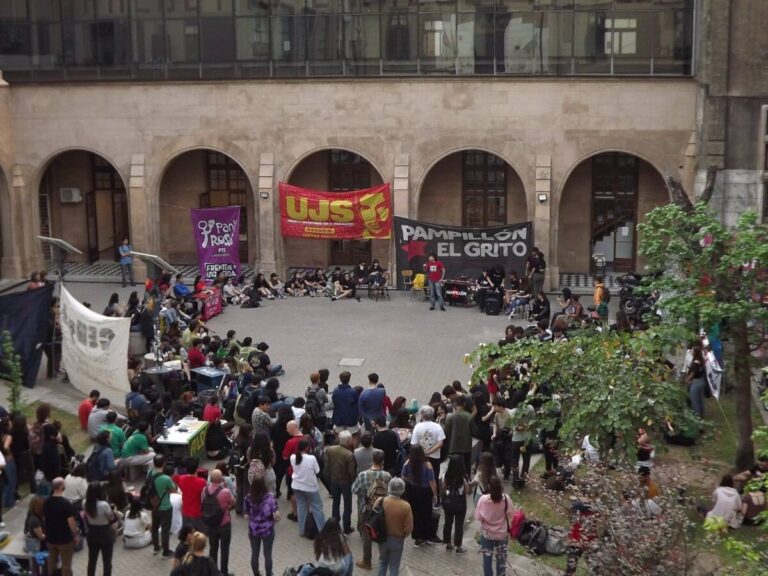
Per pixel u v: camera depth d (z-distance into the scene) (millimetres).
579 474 18781
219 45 38188
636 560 13281
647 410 17547
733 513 17719
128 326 25016
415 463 17594
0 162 39250
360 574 17188
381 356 30156
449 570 17266
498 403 20156
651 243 19922
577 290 37906
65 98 39219
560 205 40375
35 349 27312
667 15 35906
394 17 37188
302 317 34812
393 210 38188
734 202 33812
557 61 36688
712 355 23594
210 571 14352
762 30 32969
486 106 37281
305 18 37625
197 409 22484
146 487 18422
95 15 38531
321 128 38312
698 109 35594
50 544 16359
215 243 37781
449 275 37656
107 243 44281
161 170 39219
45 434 20266
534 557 16172
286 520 19344
